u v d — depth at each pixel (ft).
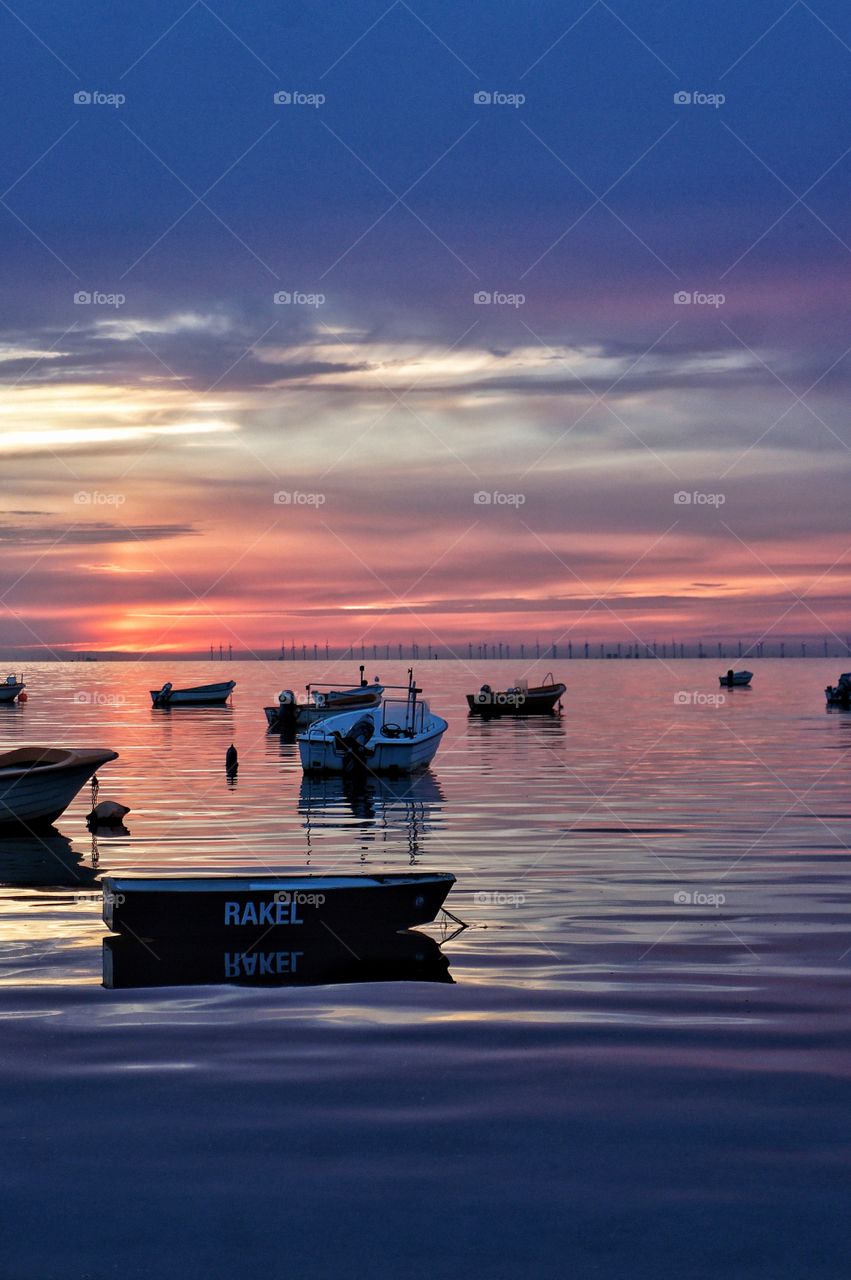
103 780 113.50
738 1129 28.86
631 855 67.62
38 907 54.54
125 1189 26.18
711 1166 27.02
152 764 131.44
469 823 81.61
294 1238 24.21
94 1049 34.58
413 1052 34.19
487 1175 26.66
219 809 90.58
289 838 75.31
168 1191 26.08
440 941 47.44
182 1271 23.13
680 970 42.80
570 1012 37.88
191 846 72.38
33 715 260.42
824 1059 33.50
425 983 41.39
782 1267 23.09
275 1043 35.01
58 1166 27.22
